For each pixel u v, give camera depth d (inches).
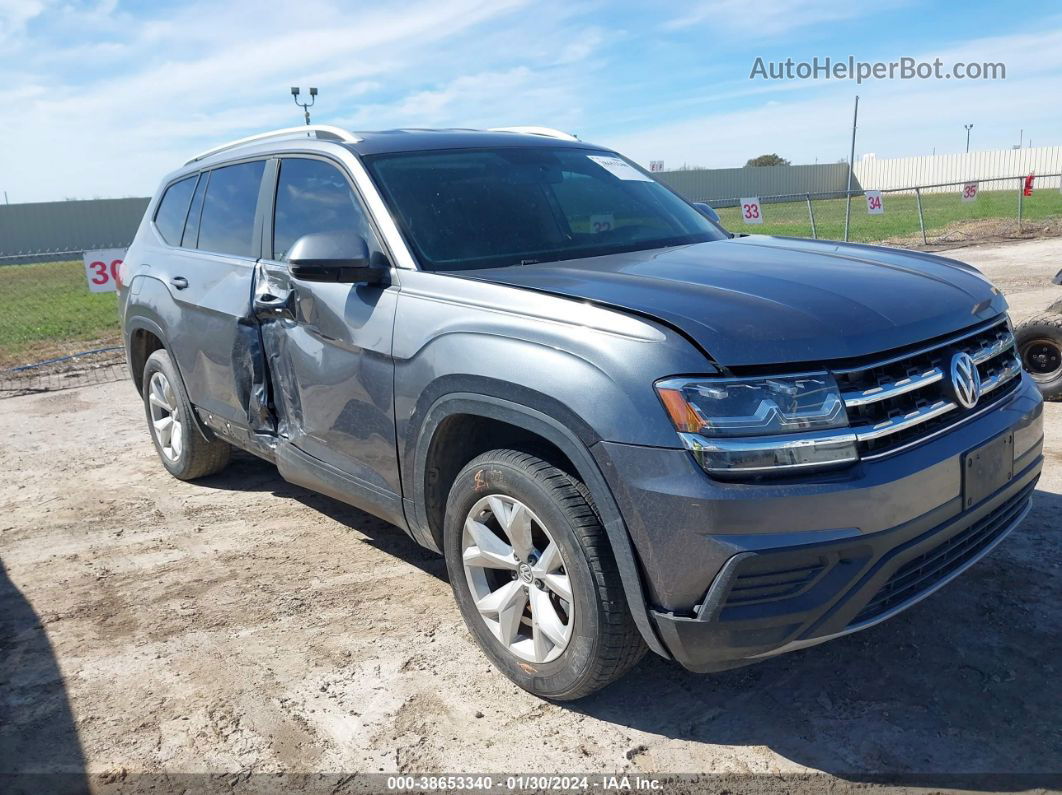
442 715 115.3
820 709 112.4
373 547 171.5
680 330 97.7
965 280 125.1
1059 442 206.4
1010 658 120.7
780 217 1143.0
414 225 135.0
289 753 108.9
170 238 201.9
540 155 163.5
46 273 1057.5
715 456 92.7
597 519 103.1
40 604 152.4
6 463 240.7
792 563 93.1
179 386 195.8
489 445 126.9
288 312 149.2
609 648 104.3
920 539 100.1
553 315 106.8
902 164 2060.8
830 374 96.2
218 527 185.0
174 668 129.5
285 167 163.6
